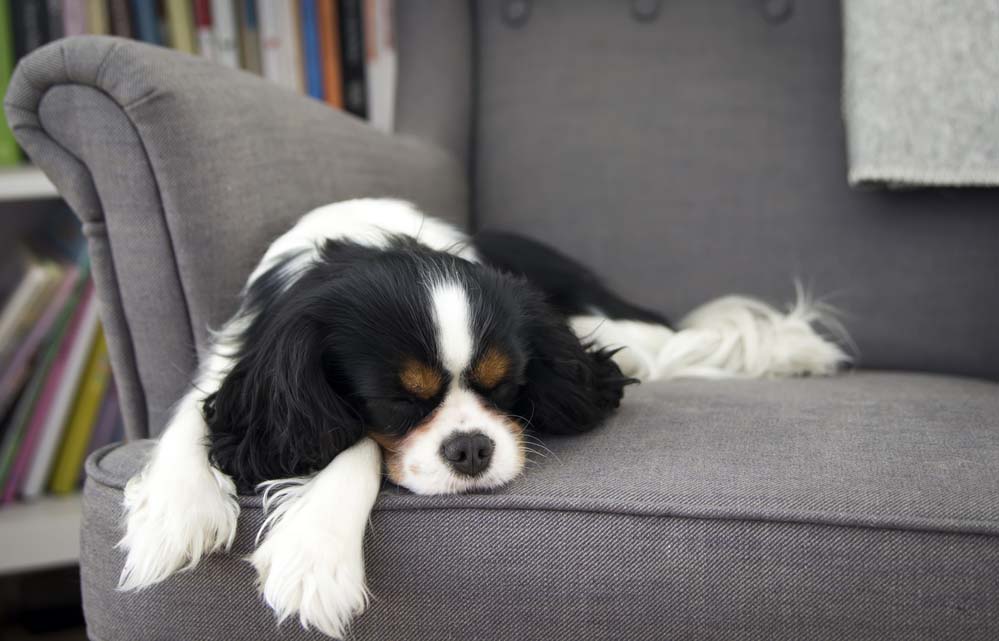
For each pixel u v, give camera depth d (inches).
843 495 34.8
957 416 40.9
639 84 71.4
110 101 43.8
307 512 35.8
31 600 77.5
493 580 35.5
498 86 74.1
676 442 39.8
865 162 59.3
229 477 38.8
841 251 65.9
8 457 71.1
